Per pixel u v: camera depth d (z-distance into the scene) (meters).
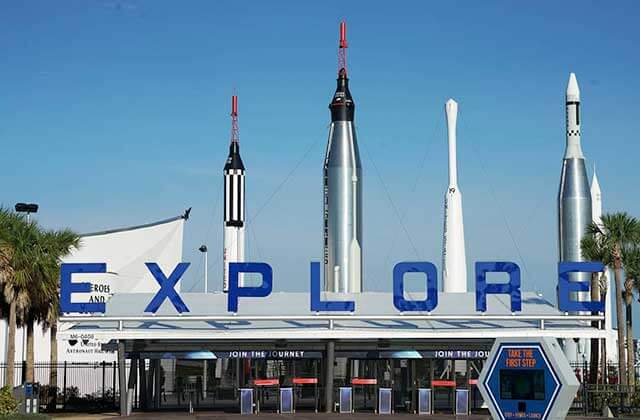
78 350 85.44
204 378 62.50
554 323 64.06
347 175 124.81
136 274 98.06
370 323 63.09
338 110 125.88
